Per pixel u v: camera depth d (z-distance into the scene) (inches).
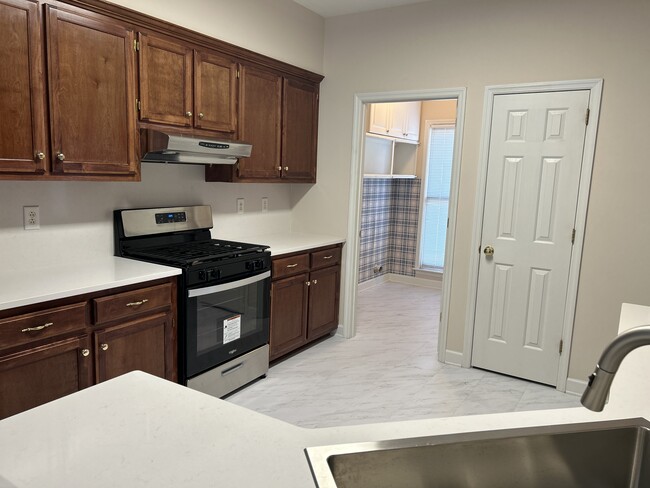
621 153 119.2
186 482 31.8
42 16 84.0
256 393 122.6
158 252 114.4
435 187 238.8
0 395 75.0
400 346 159.2
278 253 131.4
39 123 85.0
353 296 164.9
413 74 145.2
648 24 113.4
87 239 108.4
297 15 149.6
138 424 38.9
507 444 38.6
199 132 117.8
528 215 131.7
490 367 141.2
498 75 132.0
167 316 101.7
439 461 37.4
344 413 113.4
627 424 40.7
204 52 116.2
